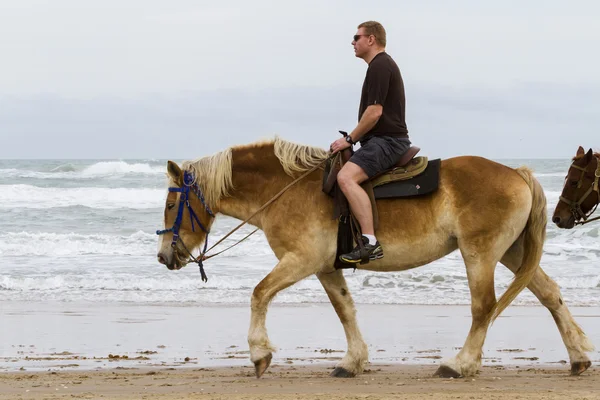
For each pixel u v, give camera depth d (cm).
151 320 1435
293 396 714
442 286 1869
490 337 1269
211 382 844
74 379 874
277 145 859
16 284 1844
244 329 1338
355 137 823
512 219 815
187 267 2114
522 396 706
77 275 1953
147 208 3522
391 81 835
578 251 2369
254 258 2283
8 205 3569
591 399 693
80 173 5088
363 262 806
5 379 873
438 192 818
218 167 866
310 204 830
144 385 825
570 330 888
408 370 959
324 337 1257
